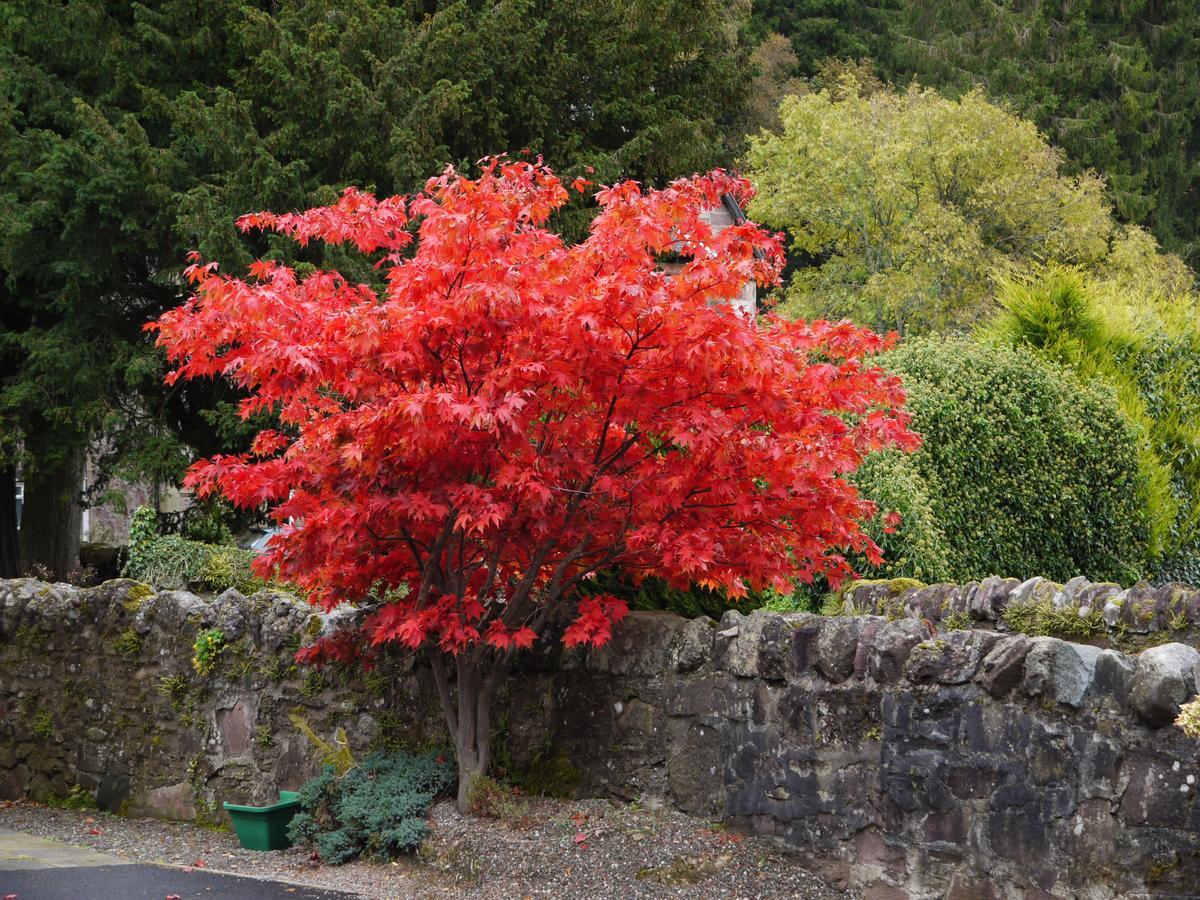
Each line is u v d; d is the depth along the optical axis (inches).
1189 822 181.8
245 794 307.4
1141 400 534.6
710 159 768.3
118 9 679.1
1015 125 1222.9
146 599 333.7
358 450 216.1
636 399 226.7
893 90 1482.5
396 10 668.7
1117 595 277.6
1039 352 495.8
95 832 305.4
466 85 614.5
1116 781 189.8
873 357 424.8
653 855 230.1
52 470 633.6
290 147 618.5
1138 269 1188.5
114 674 335.6
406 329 218.1
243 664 311.9
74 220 579.5
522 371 211.8
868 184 1179.3
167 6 643.5
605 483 233.9
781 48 1501.0
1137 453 460.8
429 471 235.5
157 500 724.7
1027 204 1202.6
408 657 287.0
